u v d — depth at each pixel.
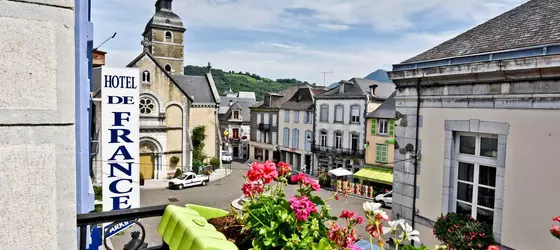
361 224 2.19
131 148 9.42
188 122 27.95
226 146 42.94
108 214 1.88
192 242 1.56
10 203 1.35
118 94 9.42
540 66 4.13
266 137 38.25
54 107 1.40
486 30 6.07
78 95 2.49
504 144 4.71
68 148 1.45
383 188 25.14
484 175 5.09
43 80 1.37
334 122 29.92
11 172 1.34
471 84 5.07
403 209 6.21
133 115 9.52
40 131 1.38
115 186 9.23
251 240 1.88
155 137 26.31
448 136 5.42
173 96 27.14
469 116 5.12
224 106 48.25
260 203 1.97
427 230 5.75
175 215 1.85
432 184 5.68
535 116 4.34
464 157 5.33
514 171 4.59
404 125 6.20
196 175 25.94
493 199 4.97
